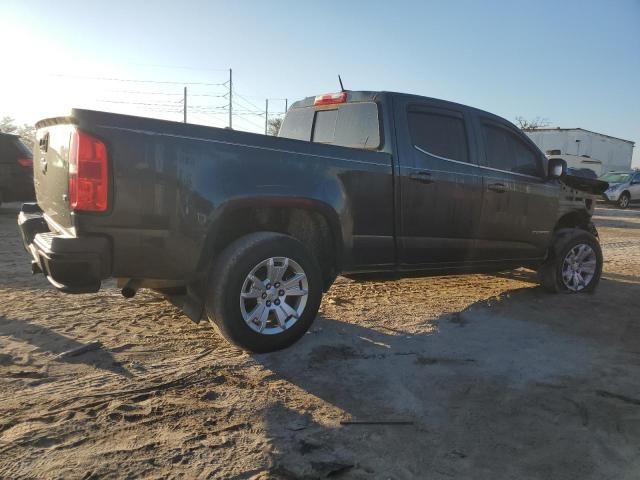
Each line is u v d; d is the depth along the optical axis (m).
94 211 3.30
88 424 2.97
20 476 2.49
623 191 26.02
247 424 3.09
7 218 11.29
